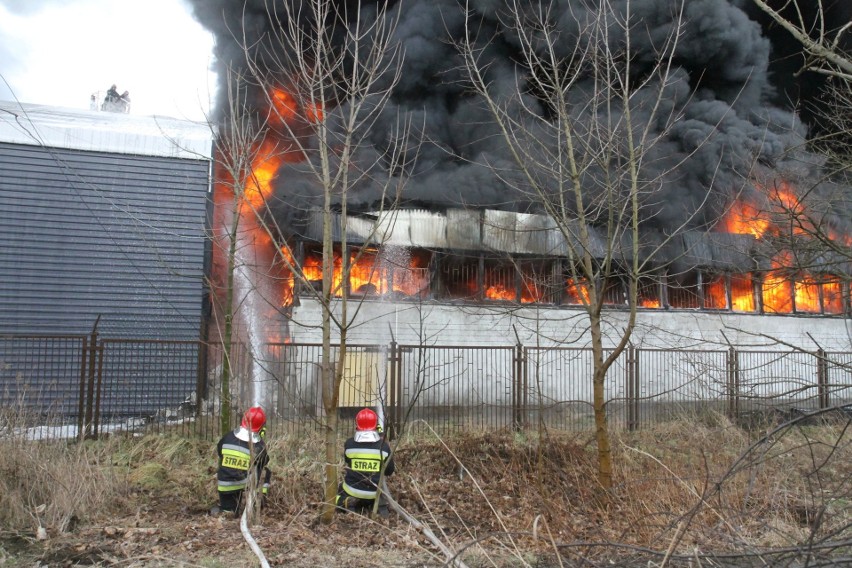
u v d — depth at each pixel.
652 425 12.45
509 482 8.93
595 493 7.77
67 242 12.57
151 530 6.66
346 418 12.92
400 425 11.25
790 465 8.11
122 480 8.30
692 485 6.50
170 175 13.23
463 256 17.34
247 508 6.87
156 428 10.71
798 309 20.53
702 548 5.15
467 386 14.49
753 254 13.01
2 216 12.33
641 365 15.70
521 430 11.83
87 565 5.70
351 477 7.39
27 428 8.30
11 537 6.38
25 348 11.89
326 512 7.06
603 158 9.24
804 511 6.64
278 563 5.75
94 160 12.90
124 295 12.67
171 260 12.99
